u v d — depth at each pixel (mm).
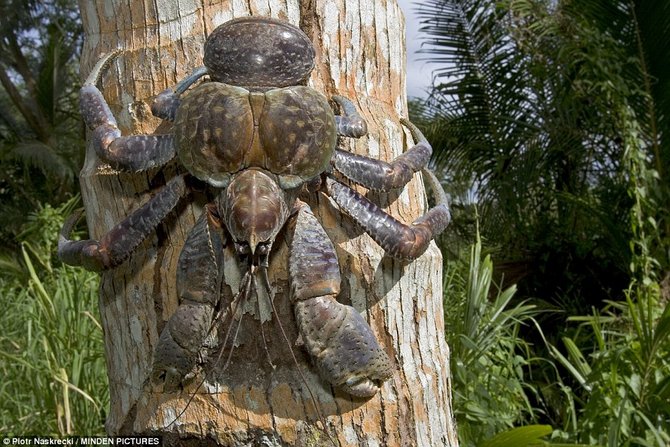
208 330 1346
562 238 4391
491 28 4531
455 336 2510
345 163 1360
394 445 1405
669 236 3703
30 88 7633
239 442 1387
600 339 2689
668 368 2520
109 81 1443
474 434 2266
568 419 2562
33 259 4801
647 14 3598
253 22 1330
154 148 1339
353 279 1403
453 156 4805
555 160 4520
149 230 1348
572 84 4215
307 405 1386
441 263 1494
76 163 7164
